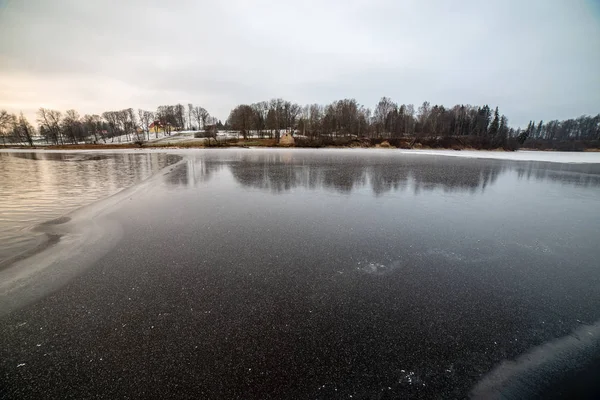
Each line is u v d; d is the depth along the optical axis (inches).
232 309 174.7
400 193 545.0
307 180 696.4
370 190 571.5
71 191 569.3
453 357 139.5
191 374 127.3
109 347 143.2
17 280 208.5
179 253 257.0
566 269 236.5
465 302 186.2
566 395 119.4
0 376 126.6
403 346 146.0
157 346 143.6
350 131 3112.7
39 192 557.6
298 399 115.6
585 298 193.5
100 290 195.5
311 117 3253.0
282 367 131.5
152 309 174.4
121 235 302.7
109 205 435.2
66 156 1711.4
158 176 761.6
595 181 753.0
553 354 142.3
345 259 248.7
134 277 213.0
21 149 2583.7
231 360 135.1
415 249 274.1
